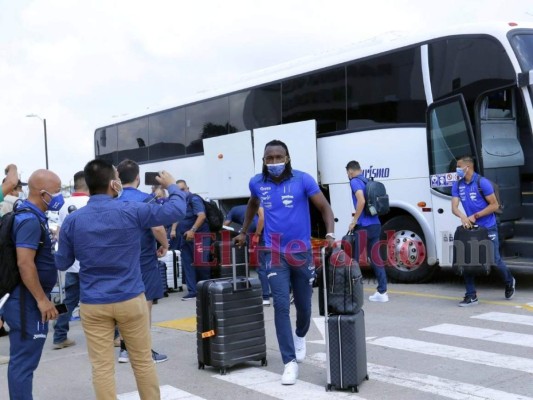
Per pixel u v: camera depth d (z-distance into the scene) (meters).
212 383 5.55
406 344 6.59
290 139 12.21
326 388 5.18
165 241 6.28
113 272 4.20
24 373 4.46
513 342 6.47
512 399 4.77
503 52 9.10
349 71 11.28
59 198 4.57
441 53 9.88
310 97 11.98
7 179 4.64
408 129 10.32
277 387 5.34
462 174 8.44
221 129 14.20
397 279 10.93
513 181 9.98
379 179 10.73
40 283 4.51
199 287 5.93
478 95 9.37
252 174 13.25
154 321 8.66
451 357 6.02
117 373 6.05
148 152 16.86
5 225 4.41
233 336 5.81
